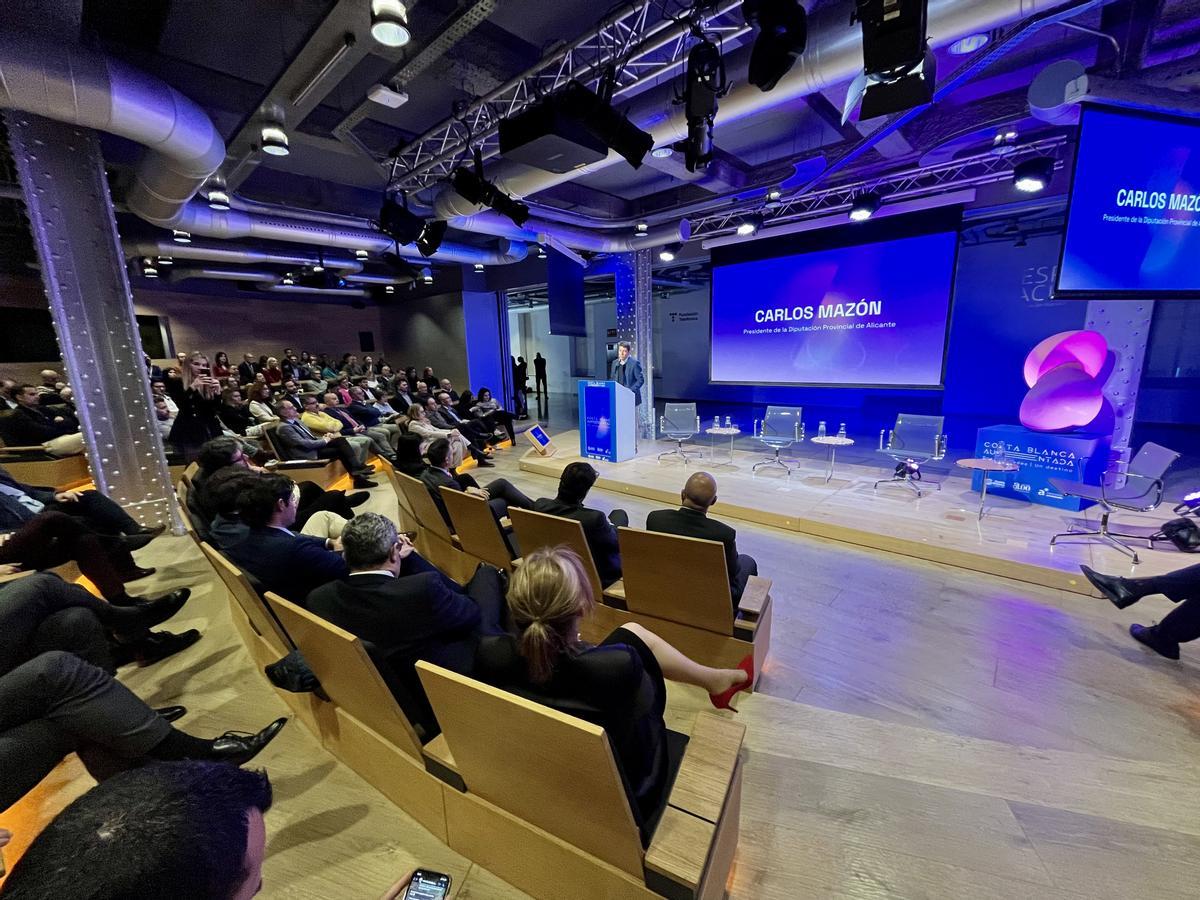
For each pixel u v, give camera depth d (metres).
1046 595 3.01
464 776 1.27
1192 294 3.01
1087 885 1.39
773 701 2.14
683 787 1.19
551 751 0.99
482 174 4.34
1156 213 2.92
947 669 2.34
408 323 12.90
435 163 4.52
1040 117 3.16
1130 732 1.94
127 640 2.38
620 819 1.00
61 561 2.47
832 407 10.94
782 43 2.39
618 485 5.42
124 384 3.79
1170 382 7.48
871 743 1.91
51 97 2.63
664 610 2.23
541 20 3.24
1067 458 4.12
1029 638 2.57
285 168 5.72
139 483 3.90
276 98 3.35
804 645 2.55
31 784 1.30
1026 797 1.67
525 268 10.35
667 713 2.07
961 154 4.58
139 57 3.49
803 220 5.91
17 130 3.22
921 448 4.77
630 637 1.31
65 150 3.40
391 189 5.16
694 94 2.80
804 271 6.07
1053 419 4.27
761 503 4.51
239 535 2.03
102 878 0.41
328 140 4.44
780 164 5.36
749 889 1.38
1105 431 4.13
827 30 2.68
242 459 2.91
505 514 3.23
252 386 7.14
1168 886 1.39
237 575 1.70
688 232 6.06
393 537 1.59
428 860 1.42
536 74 3.44
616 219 6.96
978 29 2.38
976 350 8.54
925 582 3.21
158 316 10.98
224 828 0.49
